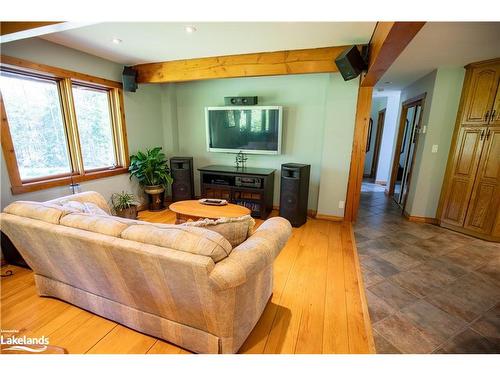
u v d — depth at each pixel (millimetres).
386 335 1611
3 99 2424
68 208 1737
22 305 1862
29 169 2697
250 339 1564
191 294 1251
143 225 1381
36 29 1768
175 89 4422
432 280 2234
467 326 1703
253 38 2484
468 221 3232
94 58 3137
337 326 1683
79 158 3123
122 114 3648
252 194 3865
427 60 2965
